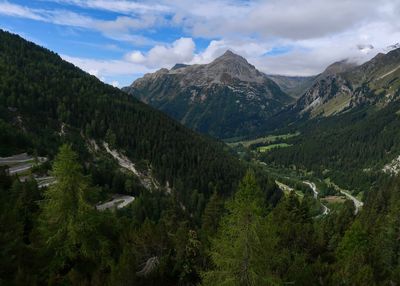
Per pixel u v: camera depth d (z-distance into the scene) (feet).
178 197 505.66
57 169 102.12
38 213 157.89
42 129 548.31
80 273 106.32
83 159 510.99
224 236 82.69
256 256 77.61
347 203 455.22
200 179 575.38
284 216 233.35
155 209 373.40
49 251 108.58
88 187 108.06
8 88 599.16
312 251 181.98
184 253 143.33
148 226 152.25
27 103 579.07
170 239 161.38
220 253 81.92
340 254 171.63
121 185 442.91
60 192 103.04
